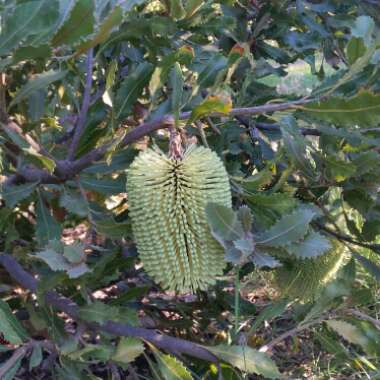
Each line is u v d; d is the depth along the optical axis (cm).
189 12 57
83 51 41
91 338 70
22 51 38
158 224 40
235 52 43
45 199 61
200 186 41
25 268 63
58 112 64
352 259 56
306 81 165
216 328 73
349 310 53
